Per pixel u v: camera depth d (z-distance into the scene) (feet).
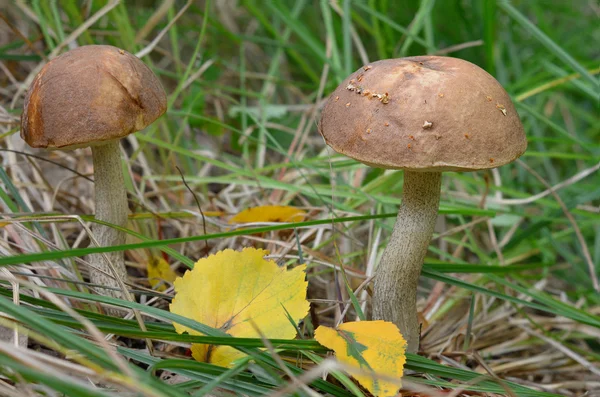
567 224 2.15
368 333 1.44
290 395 1.34
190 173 2.10
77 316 1.31
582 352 1.78
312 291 1.81
